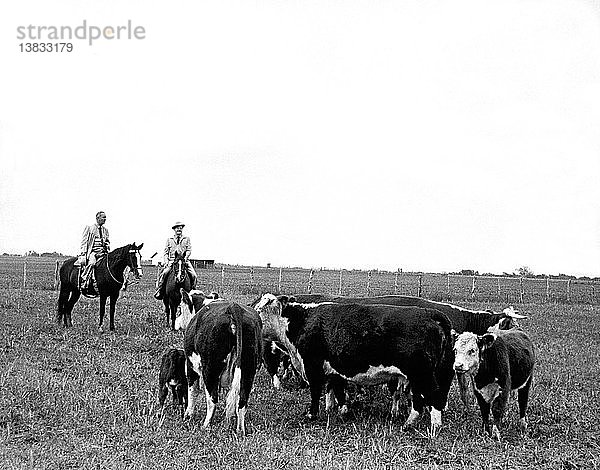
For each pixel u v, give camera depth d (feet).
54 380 41.75
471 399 42.37
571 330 79.20
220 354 33.40
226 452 29.68
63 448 29.48
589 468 30.07
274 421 36.09
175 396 37.63
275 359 43.91
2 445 29.43
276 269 310.24
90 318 73.41
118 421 34.04
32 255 452.76
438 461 30.40
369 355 35.50
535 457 31.37
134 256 64.28
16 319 68.23
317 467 28.09
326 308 37.01
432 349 34.94
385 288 143.23
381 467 28.60
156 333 63.36
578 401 42.98
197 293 49.39
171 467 27.50
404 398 41.32
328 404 39.42
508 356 35.22
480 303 111.75
